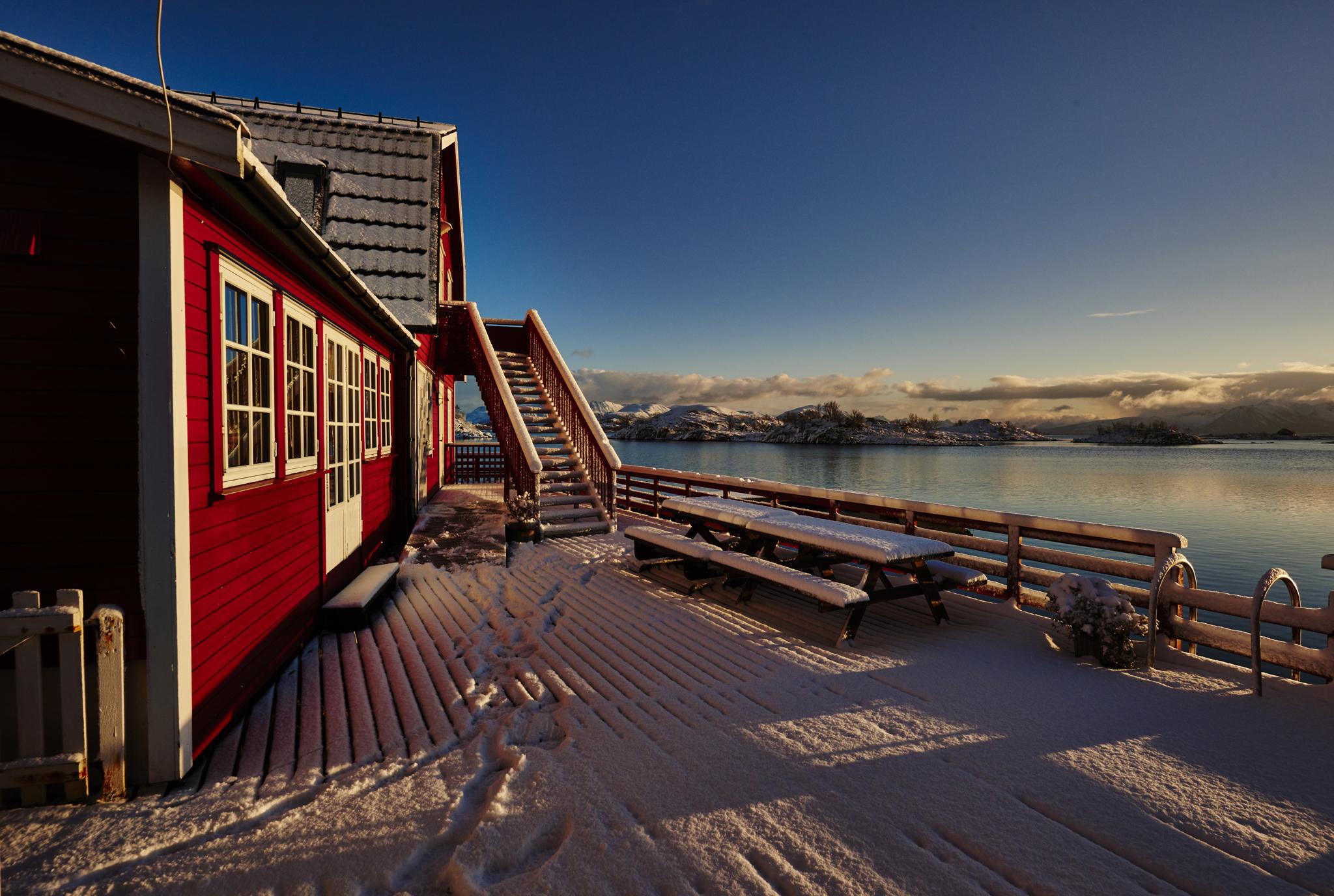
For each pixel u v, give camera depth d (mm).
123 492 2627
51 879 2061
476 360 12227
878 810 2354
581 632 4703
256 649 3588
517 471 9516
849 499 6750
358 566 6375
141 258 2615
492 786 2598
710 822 2275
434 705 3482
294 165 10930
